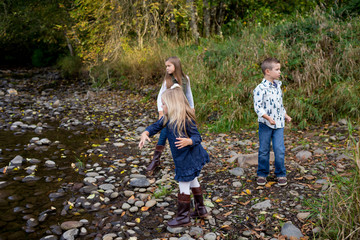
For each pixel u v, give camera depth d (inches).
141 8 357.1
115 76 423.5
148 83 373.7
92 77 429.1
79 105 312.2
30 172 149.3
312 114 216.5
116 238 97.2
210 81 267.7
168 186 134.3
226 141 198.1
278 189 126.6
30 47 732.0
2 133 215.3
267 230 98.8
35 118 261.3
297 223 101.0
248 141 193.5
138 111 287.3
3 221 106.4
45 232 101.0
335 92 217.0
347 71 232.2
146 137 99.9
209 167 156.7
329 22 273.4
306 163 151.3
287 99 227.5
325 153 160.7
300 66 247.8
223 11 395.9
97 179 143.9
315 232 94.3
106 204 121.0
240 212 111.4
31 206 117.5
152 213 113.3
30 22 631.2
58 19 544.7
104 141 203.6
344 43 245.8
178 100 99.0
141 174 150.8
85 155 176.4
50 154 176.9
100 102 327.0
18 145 189.6
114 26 335.9
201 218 107.9
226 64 274.1
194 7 378.0
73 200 122.3
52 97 355.6
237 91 240.7
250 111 230.7
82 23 332.8
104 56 362.9
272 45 270.7
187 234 99.3
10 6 608.4
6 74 541.3
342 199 91.9
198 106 245.3
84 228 102.3
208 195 126.3
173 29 403.2
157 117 265.7
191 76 275.7
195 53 318.0
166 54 355.9
